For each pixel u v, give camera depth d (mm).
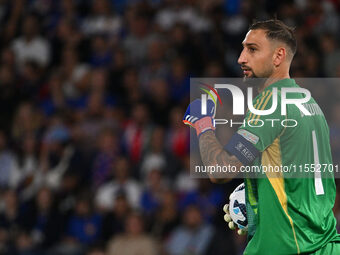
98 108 38625
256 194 12312
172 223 31328
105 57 43375
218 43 40312
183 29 41219
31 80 43906
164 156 35062
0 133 39469
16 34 47656
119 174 34500
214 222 29875
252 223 12375
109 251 31266
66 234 33406
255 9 40156
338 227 26219
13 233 34094
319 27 40188
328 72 36562
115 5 47500
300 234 12070
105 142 36188
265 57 12391
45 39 46469
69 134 38469
